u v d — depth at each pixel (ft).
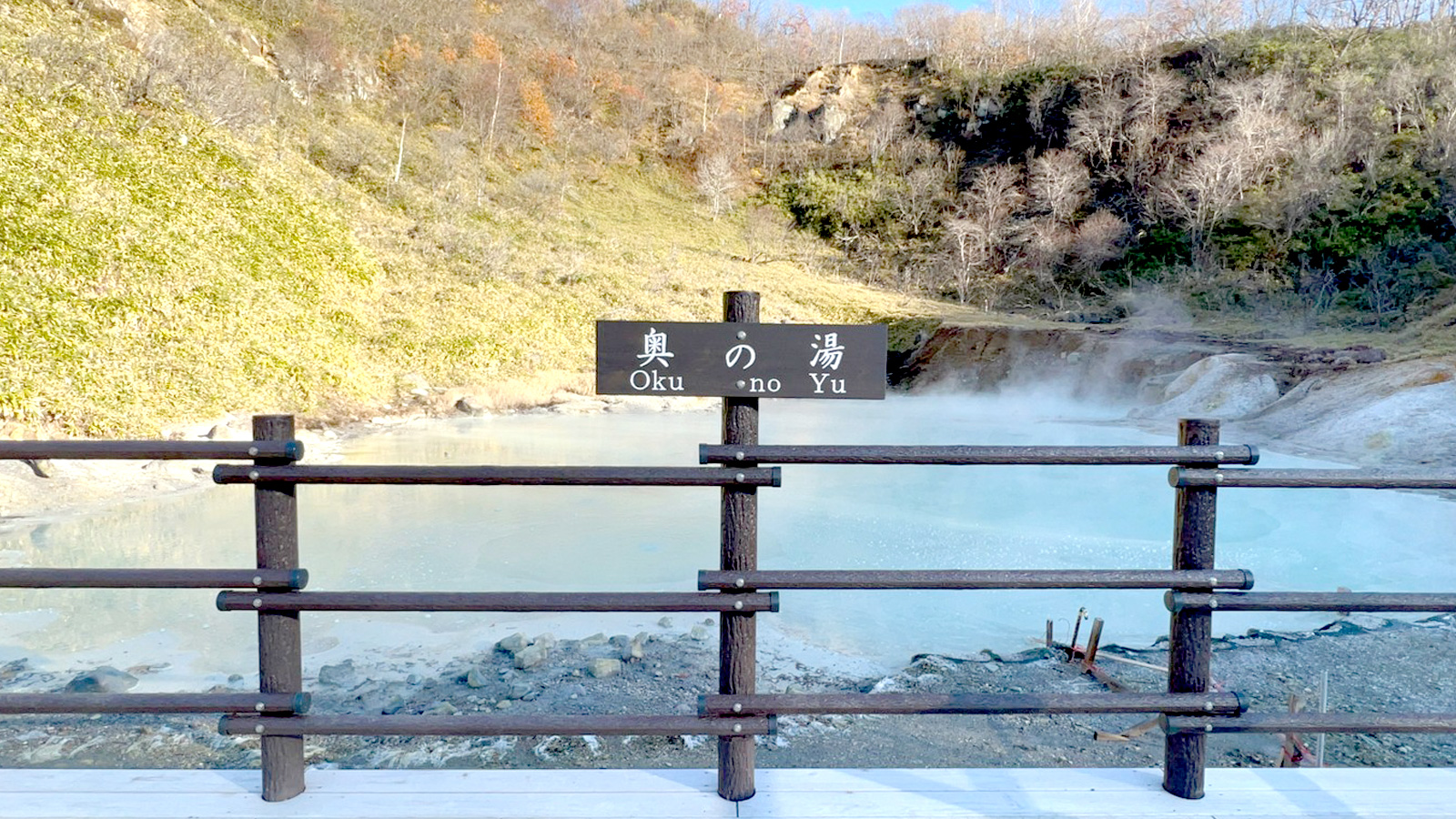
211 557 25.36
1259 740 12.78
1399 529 29.66
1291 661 16.17
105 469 35.68
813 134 177.88
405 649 17.49
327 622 19.30
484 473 6.45
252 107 92.68
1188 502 6.76
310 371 58.03
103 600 20.76
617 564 24.94
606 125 175.22
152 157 69.05
